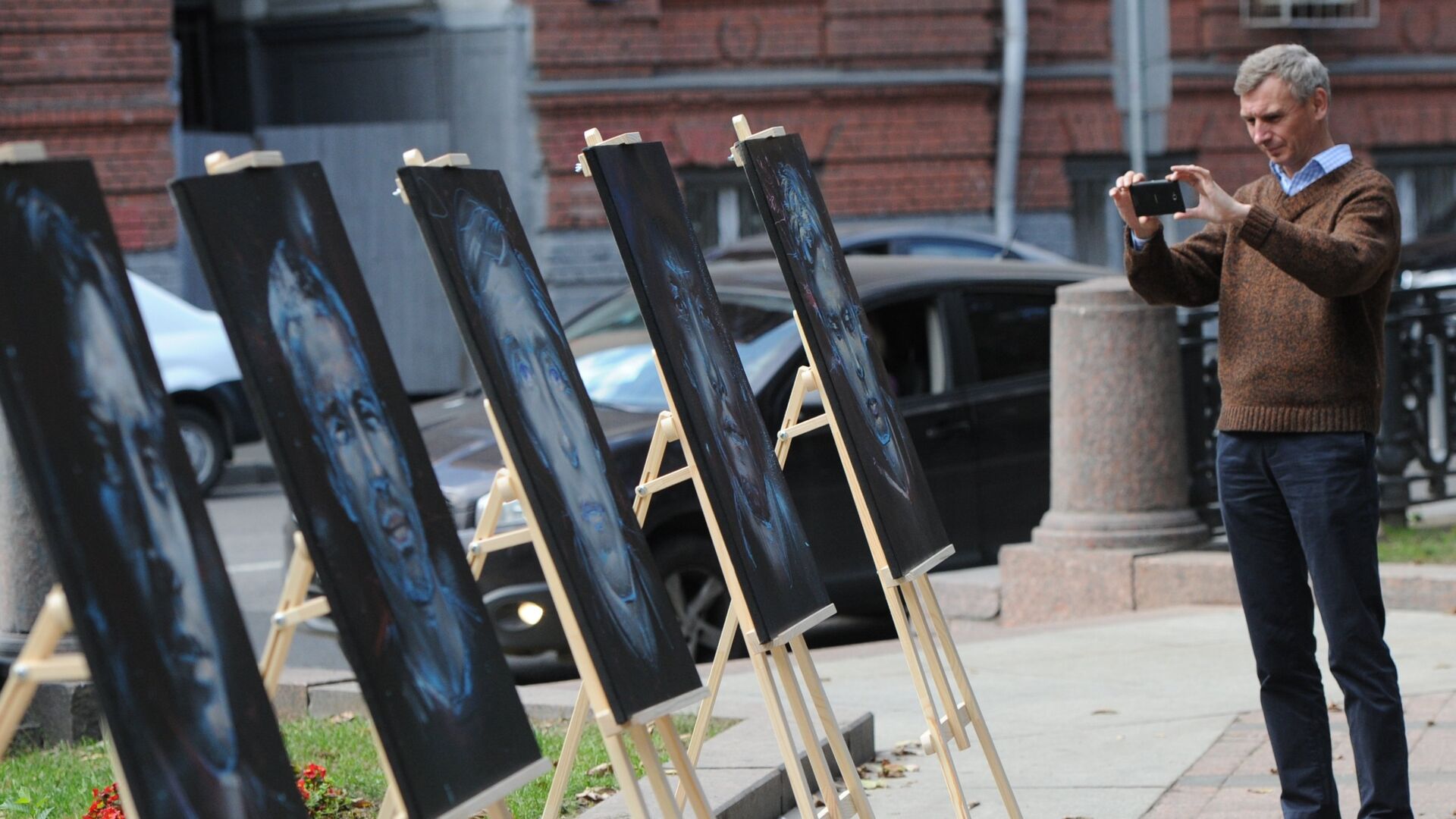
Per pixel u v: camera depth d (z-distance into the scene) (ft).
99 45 106.42
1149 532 52.47
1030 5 123.95
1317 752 27.53
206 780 16.21
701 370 25.07
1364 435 26.61
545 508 20.56
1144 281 28.50
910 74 120.67
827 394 27.14
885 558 26.89
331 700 41.11
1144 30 121.49
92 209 17.22
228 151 117.39
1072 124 125.70
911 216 122.31
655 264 24.79
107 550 15.93
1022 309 57.36
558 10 116.16
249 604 61.52
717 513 23.68
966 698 28.30
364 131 119.65
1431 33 132.05
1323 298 26.30
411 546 19.51
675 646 22.53
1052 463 54.03
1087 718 38.93
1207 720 38.14
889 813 32.01
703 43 117.91
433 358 121.08
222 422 89.61
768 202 27.32
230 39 126.41
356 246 120.16
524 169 117.39
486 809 19.69
